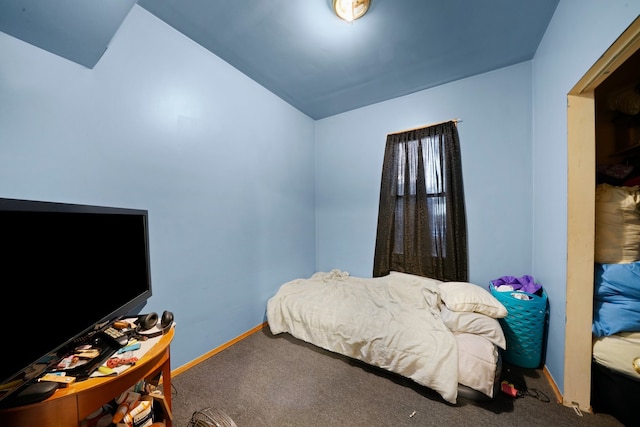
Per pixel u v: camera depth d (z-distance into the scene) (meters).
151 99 1.51
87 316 0.98
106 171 1.32
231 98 2.03
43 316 0.80
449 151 2.28
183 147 1.68
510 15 1.51
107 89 1.32
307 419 1.28
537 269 1.89
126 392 1.05
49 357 0.90
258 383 1.55
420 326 1.62
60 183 1.17
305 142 3.02
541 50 1.74
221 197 1.95
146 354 0.97
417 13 1.48
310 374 1.64
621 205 1.31
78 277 0.95
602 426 1.21
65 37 1.05
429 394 1.45
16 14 0.92
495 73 2.11
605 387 1.27
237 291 2.10
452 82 2.30
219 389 1.50
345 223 3.02
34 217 0.79
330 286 2.47
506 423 1.24
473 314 1.60
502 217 2.11
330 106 2.82
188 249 1.72
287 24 1.57
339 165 3.04
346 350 1.76
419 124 2.48
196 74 1.76
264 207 2.39
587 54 1.12
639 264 1.25
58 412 0.73
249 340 2.10
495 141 2.13
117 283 1.16
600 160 1.73
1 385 0.68
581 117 1.29
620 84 1.63
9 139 1.03
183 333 1.69
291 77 2.20
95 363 0.87
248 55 1.89
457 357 1.40
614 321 1.25
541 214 1.79
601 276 1.32
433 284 2.11
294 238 2.83
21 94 1.06
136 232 1.31
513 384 1.53
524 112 2.02
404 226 2.51
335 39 1.71
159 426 1.04
